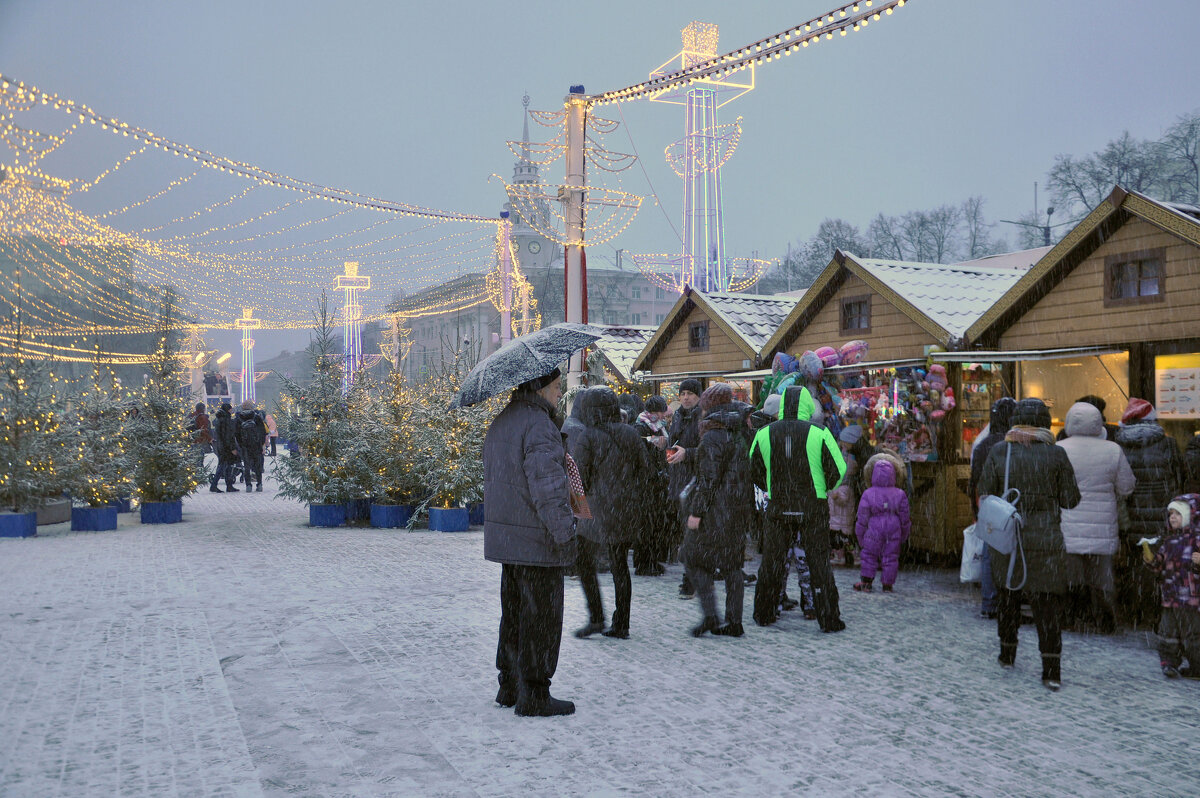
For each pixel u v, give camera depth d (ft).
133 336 167.12
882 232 187.01
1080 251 30.35
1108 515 23.91
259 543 40.91
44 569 33.45
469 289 141.08
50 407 46.60
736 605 23.86
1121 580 26.13
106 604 27.22
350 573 32.91
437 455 46.03
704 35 133.59
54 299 131.13
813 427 24.50
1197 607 19.65
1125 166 135.44
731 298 52.70
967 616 26.55
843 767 14.57
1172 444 24.99
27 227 61.57
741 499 23.91
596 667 20.71
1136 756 15.17
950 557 35.32
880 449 36.40
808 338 43.96
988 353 31.89
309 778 14.01
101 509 45.39
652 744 15.61
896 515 30.32
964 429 35.19
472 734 16.08
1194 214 28.53
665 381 55.52
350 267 116.67
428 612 26.32
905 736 16.10
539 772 14.29
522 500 16.80
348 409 49.60
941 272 41.52
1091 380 32.14
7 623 24.63
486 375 16.75
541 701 17.08
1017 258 59.82
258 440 69.10
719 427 23.88
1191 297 27.04
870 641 23.38
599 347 64.39
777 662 21.20
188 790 13.50
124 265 149.59
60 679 19.38
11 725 16.40
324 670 20.24
